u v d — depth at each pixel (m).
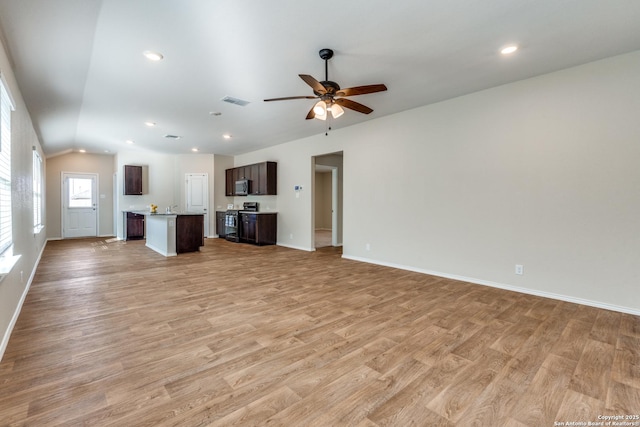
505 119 3.79
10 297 2.53
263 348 2.30
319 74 3.42
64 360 2.10
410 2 2.20
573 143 3.32
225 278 4.34
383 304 3.27
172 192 9.33
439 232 4.48
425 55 3.00
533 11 2.32
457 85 3.80
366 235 5.52
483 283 4.04
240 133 6.29
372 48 2.86
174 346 2.32
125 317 2.87
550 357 2.17
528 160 3.63
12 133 2.74
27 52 2.72
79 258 5.81
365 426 1.51
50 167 8.47
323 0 2.16
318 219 11.80
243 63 3.13
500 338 2.46
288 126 5.74
